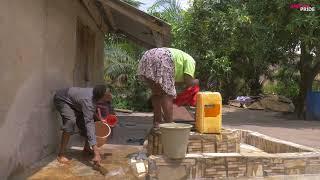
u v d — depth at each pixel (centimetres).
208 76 2344
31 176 539
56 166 595
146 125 1202
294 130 1245
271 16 1403
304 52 1647
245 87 2611
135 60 2117
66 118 633
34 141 596
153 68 621
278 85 2531
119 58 2025
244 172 573
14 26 521
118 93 1966
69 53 794
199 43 1617
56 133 707
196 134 617
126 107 1881
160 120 661
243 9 1405
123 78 2006
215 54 2033
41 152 629
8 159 503
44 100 638
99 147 679
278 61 1858
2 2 485
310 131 1223
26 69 562
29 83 575
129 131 1034
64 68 756
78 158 650
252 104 2236
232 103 2416
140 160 625
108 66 1997
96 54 1270
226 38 1502
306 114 1662
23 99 552
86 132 631
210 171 563
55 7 690
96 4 1082
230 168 569
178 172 554
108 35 1744
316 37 1395
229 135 627
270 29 1416
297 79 2295
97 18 1180
